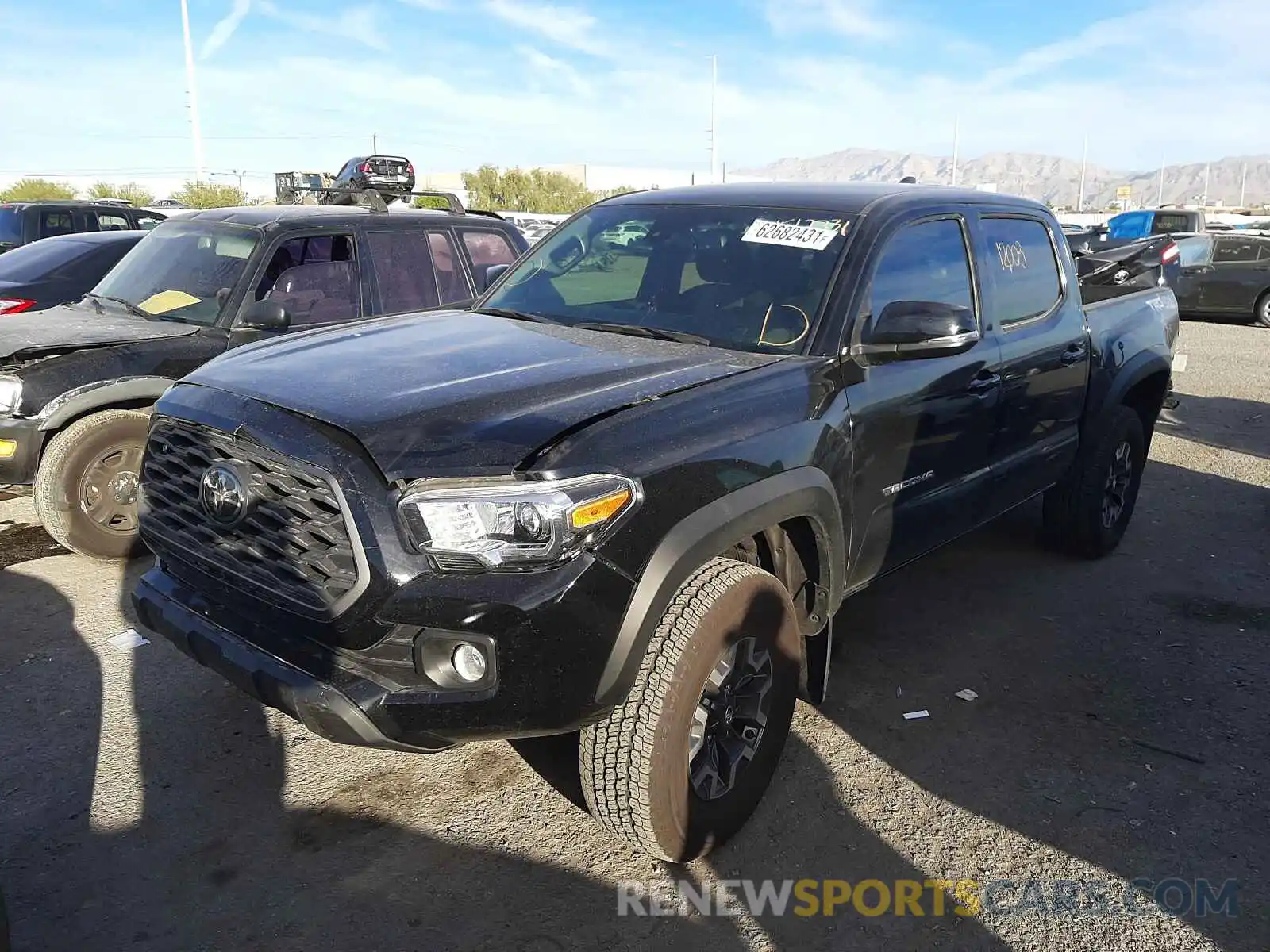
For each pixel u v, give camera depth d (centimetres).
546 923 265
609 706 251
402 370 287
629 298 366
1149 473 747
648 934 262
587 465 240
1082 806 324
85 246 800
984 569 538
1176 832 311
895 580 521
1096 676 415
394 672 240
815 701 346
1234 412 979
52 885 273
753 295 342
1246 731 373
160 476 297
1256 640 452
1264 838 309
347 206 704
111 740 348
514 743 354
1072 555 554
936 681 408
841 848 300
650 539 250
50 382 488
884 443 338
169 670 400
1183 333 1664
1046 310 454
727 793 293
